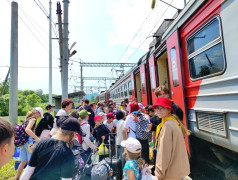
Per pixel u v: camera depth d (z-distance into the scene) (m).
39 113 3.65
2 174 3.88
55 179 1.54
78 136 3.05
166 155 1.77
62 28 7.05
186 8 3.23
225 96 2.34
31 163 1.63
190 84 3.26
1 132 0.95
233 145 2.22
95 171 2.27
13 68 5.84
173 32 3.77
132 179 1.85
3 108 26.38
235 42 2.15
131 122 3.29
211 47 2.63
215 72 2.55
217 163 2.72
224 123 2.35
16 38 5.93
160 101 2.06
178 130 1.86
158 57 5.32
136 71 8.20
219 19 2.43
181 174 1.76
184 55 3.46
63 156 1.59
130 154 2.01
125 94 10.67
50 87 9.66
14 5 5.89
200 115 2.95
